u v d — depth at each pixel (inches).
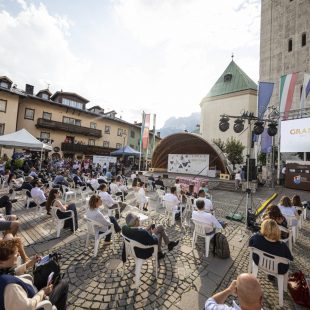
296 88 1030.4
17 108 1025.5
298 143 673.6
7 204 257.4
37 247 191.5
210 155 919.7
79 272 152.9
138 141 1754.4
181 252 194.9
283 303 131.1
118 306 121.2
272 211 194.1
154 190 598.5
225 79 1598.2
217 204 427.2
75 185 499.8
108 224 184.5
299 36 1047.0
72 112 1289.4
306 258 199.3
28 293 81.1
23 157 716.0
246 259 186.2
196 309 121.5
